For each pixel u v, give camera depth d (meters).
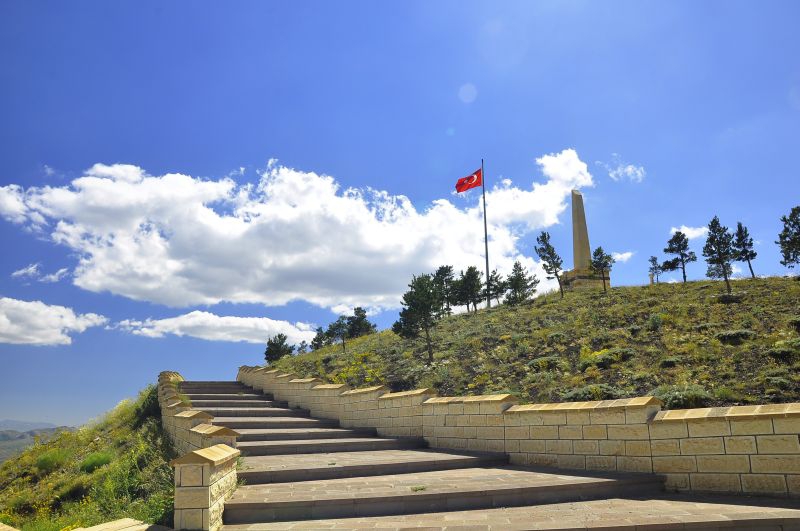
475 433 11.52
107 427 18.59
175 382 20.23
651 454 8.66
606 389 13.68
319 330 38.53
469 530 6.21
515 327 24.94
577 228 36.84
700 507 7.03
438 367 20.67
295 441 12.73
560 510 7.25
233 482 7.98
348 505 7.44
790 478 7.29
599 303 27.02
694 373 14.16
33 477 14.85
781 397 11.62
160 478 11.12
